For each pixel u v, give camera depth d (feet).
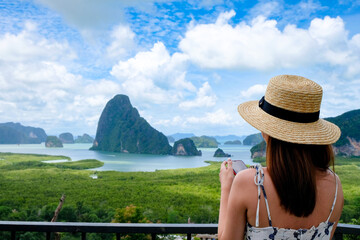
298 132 2.28
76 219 111.45
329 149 2.43
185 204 152.56
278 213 2.23
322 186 2.37
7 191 183.11
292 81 2.47
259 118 2.47
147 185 212.64
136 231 3.87
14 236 3.84
